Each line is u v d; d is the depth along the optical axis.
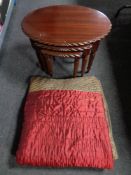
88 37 1.53
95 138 1.40
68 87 1.72
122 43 2.30
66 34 1.55
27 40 2.27
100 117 1.51
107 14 2.72
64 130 1.43
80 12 1.74
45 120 1.47
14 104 1.71
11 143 1.49
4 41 2.25
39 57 1.79
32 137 1.39
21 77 1.91
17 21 2.52
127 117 1.65
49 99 1.59
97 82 1.79
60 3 2.88
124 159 1.42
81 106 1.55
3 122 1.60
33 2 2.86
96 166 1.31
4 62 2.04
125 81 1.91
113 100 1.76
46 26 1.61
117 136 1.54
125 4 2.91
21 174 1.34
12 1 2.56
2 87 1.82
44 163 1.32
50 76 1.90
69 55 1.59
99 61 2.09
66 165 1.32
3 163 1.39
